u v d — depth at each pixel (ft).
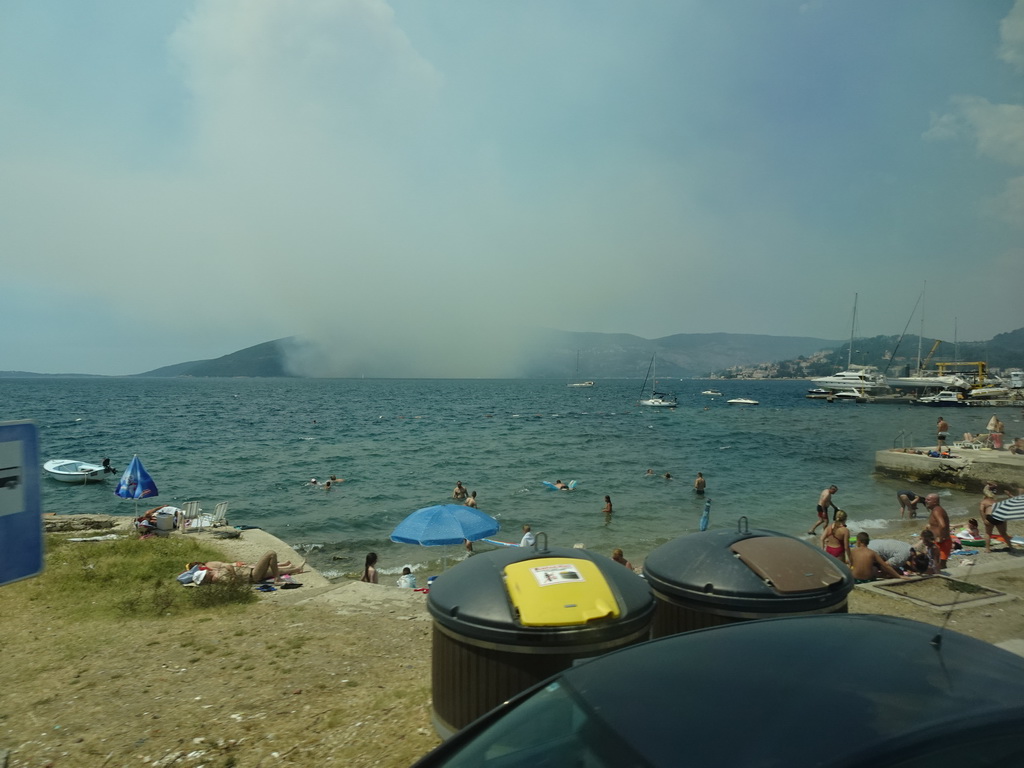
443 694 13.08
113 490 106.83
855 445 171.63
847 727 5.94
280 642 24.98
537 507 89.30
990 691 6.64
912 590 27.61
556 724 7.13
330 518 82.33
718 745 5.86
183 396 516.32
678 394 610.65
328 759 14.49
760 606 13.64
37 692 19.94
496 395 564.71
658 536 71.77
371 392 635.66
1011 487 88.53
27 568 10.03
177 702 18.85
